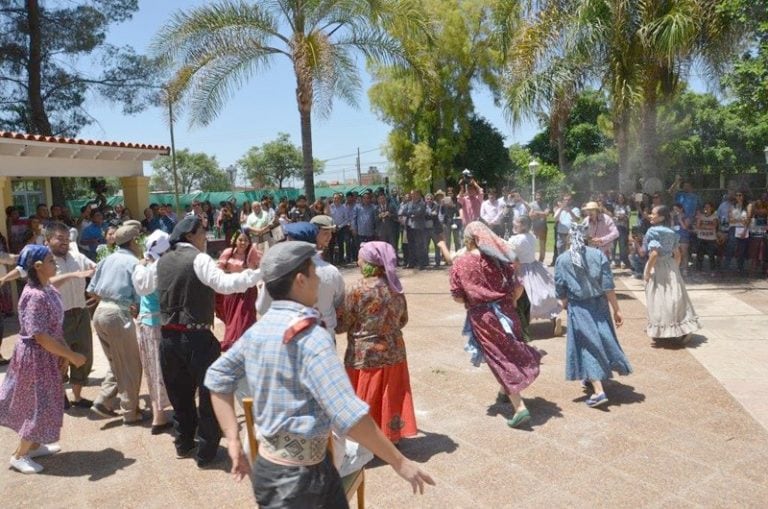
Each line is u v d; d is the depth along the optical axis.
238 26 14.59
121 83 20.94
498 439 4.98
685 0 11.59
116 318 5.42
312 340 2.38
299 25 14.65
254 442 2.66
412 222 14.52
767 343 7.31
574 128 41.81
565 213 12.77
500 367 5.12
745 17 11.30
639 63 12.55
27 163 12.74
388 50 15.39
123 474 4.65
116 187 37.03
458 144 29.58
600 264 5.54
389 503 4.08
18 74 20.00
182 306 4.60
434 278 13.16
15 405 4.64
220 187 52.91
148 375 5.32
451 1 28.27
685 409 5.45
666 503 3.96
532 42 13.09
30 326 4.53
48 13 19.95
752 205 12.09
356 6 14.61
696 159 32.56
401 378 4.71
